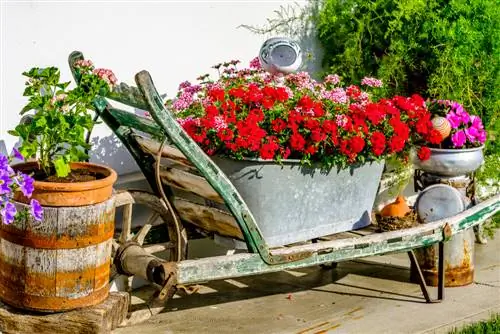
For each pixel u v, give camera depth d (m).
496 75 6.61
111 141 5.59
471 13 6.60
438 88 6.50
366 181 5.34
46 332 4.50
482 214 5.60
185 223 5.34
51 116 4.41
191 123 4.79
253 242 4.77
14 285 4.48
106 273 4.61
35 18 5.14
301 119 4.88
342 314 5.32
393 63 6.54
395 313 5.36
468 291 5.77
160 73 5.78
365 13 6.69
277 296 5.59
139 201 5.16
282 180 4.95
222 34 6.11
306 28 6.66
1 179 3.89
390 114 5.28
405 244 5.26
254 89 5.02
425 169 5.82
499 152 6.72
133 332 4.95
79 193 4.35
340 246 5.04
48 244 4.37
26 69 5.13
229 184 4.63
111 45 5.51
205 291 5.64
